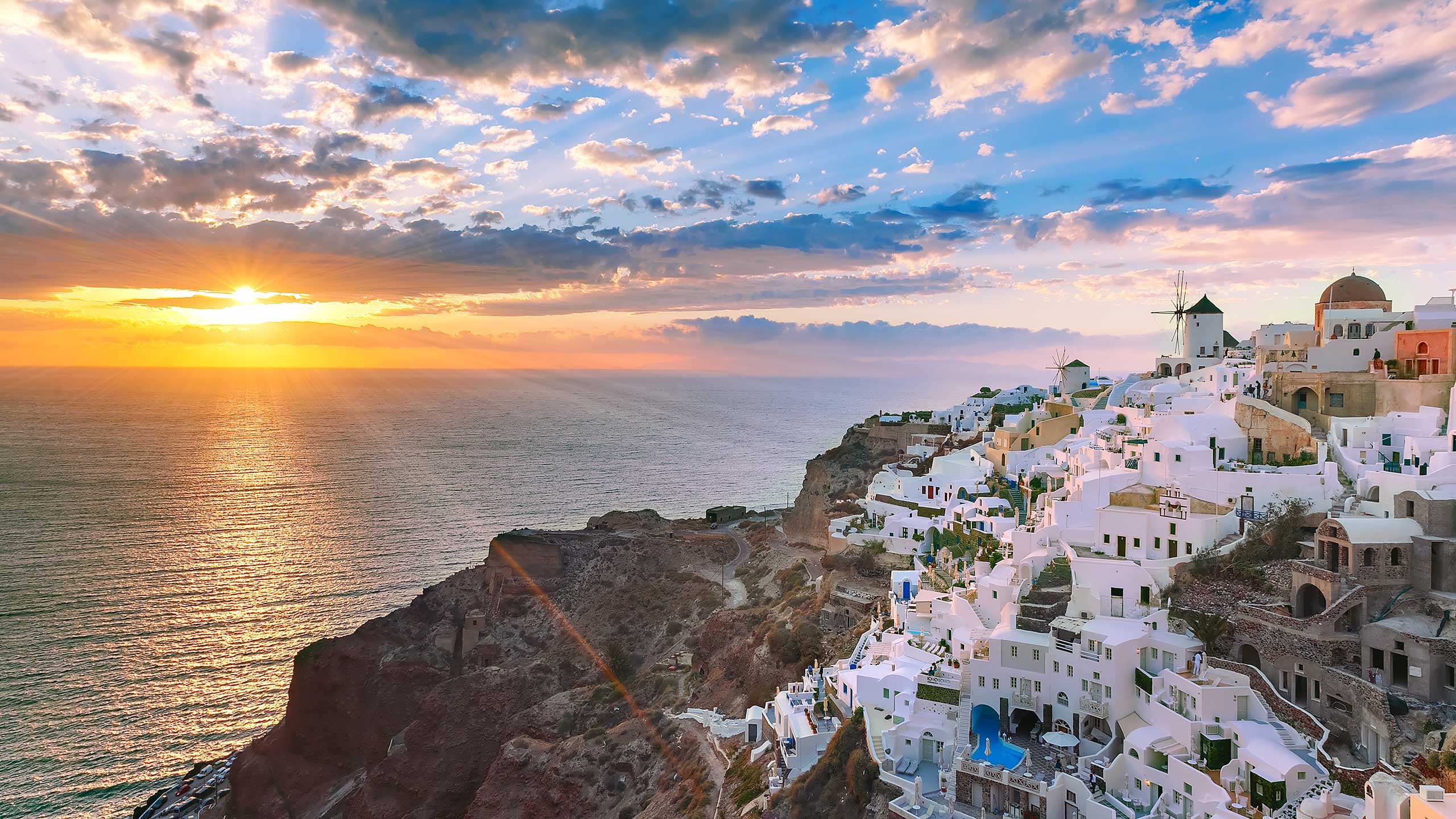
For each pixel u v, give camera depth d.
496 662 144.25
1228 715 54.28
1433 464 67.25
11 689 150.75
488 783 108.69
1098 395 148.38
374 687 140.75
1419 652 51.62
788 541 162.62
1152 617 63.06
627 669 133.38
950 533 111.31
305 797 132.62
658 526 194.62
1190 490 77.25
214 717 145.62
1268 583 62.84
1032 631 66.31
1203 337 144.00
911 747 64.62
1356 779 47.75
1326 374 88.81
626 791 98.62
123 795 125.56
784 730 83.00
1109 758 57.62
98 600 195.88
